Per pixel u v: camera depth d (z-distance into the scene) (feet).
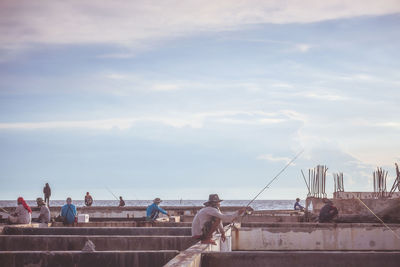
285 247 47.96
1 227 46.42
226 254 27.96
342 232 48.32
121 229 45.73
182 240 37.52
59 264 30.22
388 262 27.91
